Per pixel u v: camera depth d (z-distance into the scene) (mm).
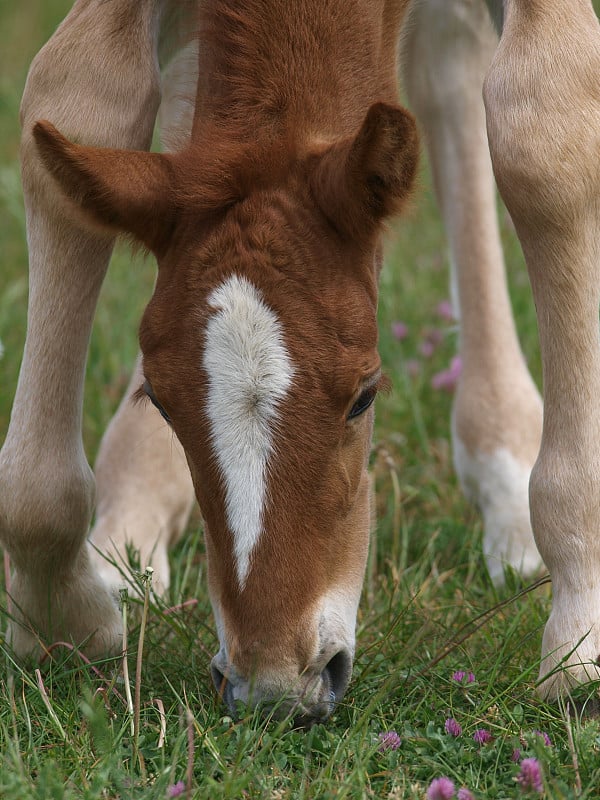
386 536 7074
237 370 4305
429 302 9812
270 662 4328
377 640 5578
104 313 9406
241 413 4301
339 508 4523
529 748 4555
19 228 11094
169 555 7027
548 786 4141
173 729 4703
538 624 5633
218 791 4145
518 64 5020
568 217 4934
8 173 11602
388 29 5527
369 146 4297
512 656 5293
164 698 5078
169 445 6793
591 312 5039
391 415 8336
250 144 4727
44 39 15586
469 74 6961
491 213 7133
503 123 4984
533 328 9133
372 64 5191
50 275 5297
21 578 5527
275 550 4324
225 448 4312
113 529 6570
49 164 4426
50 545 5344
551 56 5000
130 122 5336
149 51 5445
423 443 7852
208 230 4582
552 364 5078
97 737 4488
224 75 4953
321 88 4941
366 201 4484
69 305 5316
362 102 5137
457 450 7070
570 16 5121
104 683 5219
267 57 4926
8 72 14711
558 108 4941
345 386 4379
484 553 6691
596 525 4992
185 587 6414
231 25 4961
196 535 6980
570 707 4852
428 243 10727
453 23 6789
